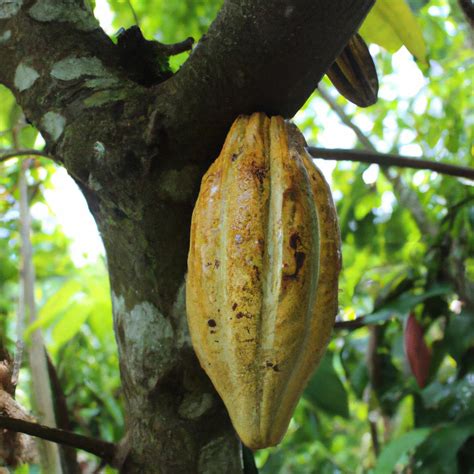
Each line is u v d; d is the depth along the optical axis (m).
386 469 0.91
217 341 0.49
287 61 0.54
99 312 1.21
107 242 0.60
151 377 0.57
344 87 0.66
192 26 1.70
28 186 1.27
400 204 1.33
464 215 1.03
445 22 1.77
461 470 0.94
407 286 1.02
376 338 1.11
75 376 1.25
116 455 0.58
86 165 0.57
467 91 1.50
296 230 0.49
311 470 1.33
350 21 0.53
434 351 0.98
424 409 1.03
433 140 1.31
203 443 0.57
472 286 1.00
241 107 0.56
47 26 0.63
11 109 0.96
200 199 0.52
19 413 0.62
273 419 0.48
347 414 1.00
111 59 0.62
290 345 0.48
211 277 0.50
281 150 0.52
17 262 1.47
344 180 1.47
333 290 0.50
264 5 0.52
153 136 0.56
